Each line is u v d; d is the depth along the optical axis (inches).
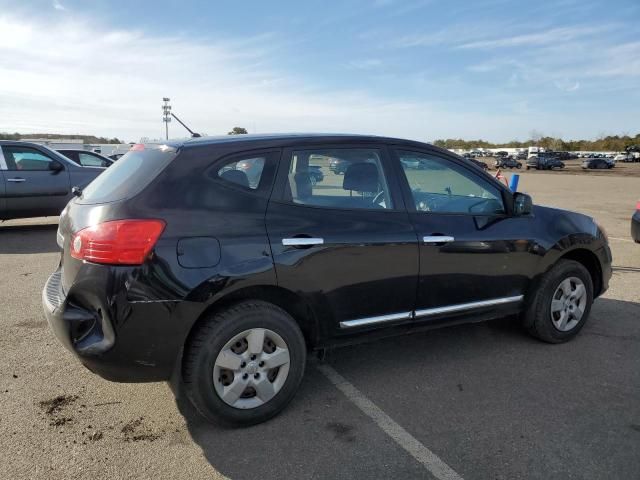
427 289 141.0
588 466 105.6
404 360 157.3
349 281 127.8
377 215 133.8
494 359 157.9
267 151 124.1
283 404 123.0
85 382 139.5
